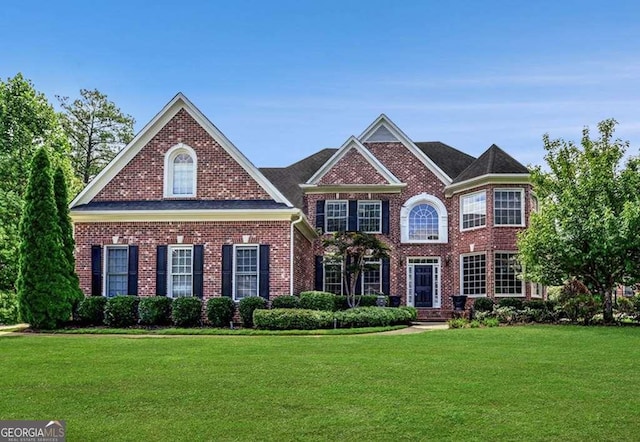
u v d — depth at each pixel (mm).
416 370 13500
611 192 23859
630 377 12742
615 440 8977
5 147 34156
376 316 23844
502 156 31469
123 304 23953
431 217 33625
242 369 13766
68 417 10219
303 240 29672
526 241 24562
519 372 13227
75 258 25984
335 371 13445
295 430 9414
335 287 32594
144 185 26781
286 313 22531
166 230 25969
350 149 33188
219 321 23953
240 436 9180
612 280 23641
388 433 9258
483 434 9203
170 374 13297
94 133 51719
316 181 33188
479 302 28969
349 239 29172
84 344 18031
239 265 25797
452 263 32844
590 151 24578
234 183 26531
